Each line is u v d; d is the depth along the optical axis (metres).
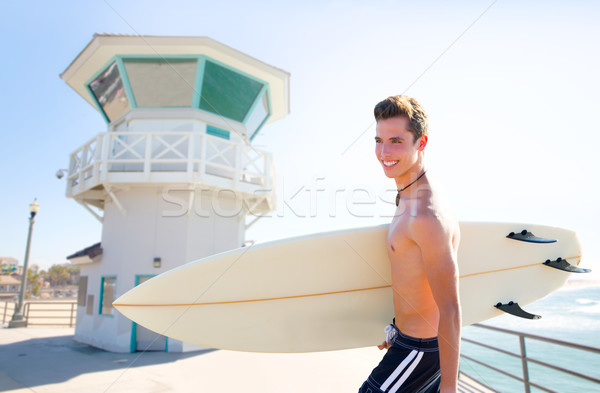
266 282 2.06
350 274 1.96
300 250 1.99
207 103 9.32
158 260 8.28
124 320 8.05
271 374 5.66
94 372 5.95
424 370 1.49
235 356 7.09
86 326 9.14
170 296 2.07
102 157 8.19
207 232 8.76
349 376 5.48
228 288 2.08
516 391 8.76
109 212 9.23
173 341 7.83
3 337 9.93
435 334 1.50
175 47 8.53
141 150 8.89
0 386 5.14
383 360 1.60
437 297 1.26
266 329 2.08
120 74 8.80
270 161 9.85
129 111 9.22
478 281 2.18
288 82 10.30
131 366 6.37
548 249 2.39
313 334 2.04
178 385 5.12
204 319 2.07
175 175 8.12
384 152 1.45
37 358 7.09
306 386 5.00
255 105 10.16
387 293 1.92
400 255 1.48
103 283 8.88
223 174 9.32
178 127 9.05
